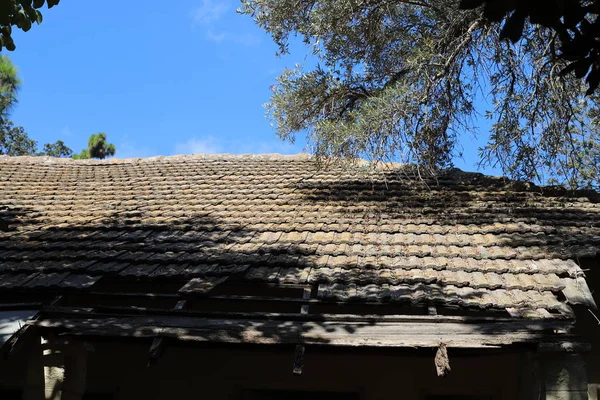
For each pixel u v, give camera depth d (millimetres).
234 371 6242
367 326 4910
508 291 5422
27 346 5238
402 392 5996
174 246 6547
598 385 6203
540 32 7512
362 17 8523
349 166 7883
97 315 5160
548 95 7641
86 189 9258
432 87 7492
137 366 6301
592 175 10148
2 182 9633
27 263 6234
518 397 5270
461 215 7262
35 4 5316
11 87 16719
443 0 8078
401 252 6258
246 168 9992
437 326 4863
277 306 6156
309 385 6129
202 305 6203
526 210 7375
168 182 9430
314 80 8711
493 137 7875
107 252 6434
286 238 6754
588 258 6043
